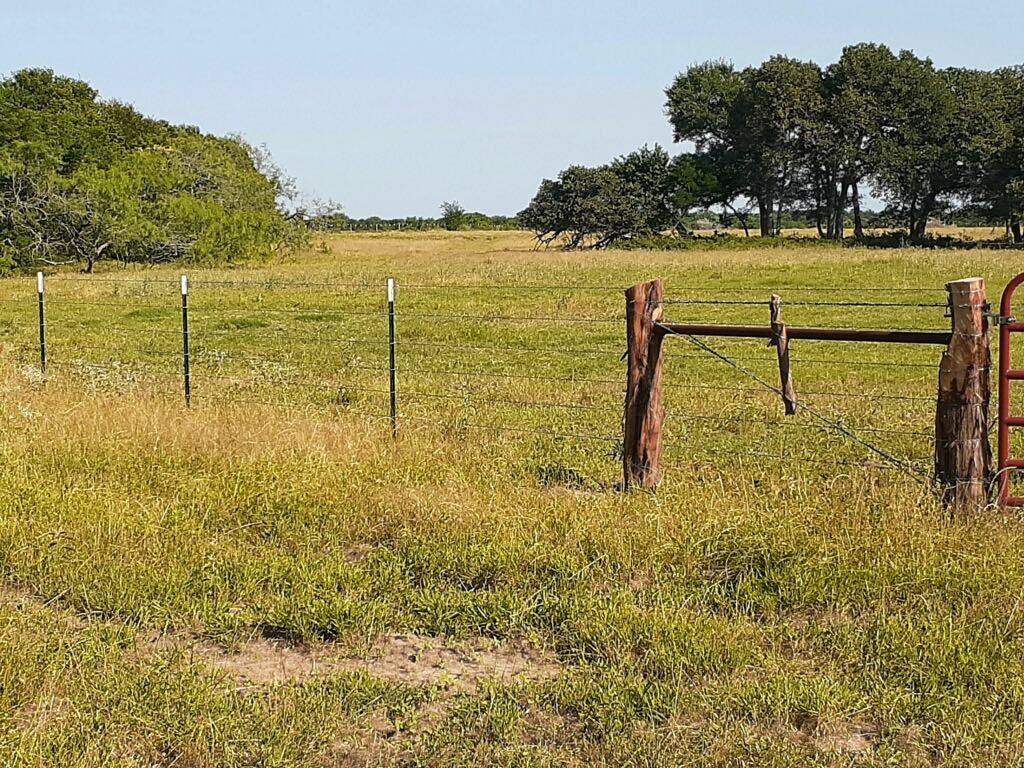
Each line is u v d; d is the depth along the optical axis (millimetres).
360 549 7070
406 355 17859
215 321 23812
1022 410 11492
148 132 81125
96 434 9219
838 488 7398
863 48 84750
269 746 4504
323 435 9117
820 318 23391
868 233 96062
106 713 4770
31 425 9695
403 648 5656
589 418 11438
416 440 9125
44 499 7605
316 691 5043
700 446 10016
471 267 47031
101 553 6719
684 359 16938
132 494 7898
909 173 80062
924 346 18281
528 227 82812
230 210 60562
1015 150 73875
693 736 4586
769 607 5836
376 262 60250
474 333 21078
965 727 4582
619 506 7254
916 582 5930
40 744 4461
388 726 4816
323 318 24500
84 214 51031
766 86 84125
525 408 12047
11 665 5098
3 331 21547
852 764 4395
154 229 53562
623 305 26891
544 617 5859
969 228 119375
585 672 5207
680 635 5438
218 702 4871
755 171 89250
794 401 7605
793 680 4992
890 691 4906
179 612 5957
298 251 67438
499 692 5023
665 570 6387
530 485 8102
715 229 98375
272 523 7363
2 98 68125
